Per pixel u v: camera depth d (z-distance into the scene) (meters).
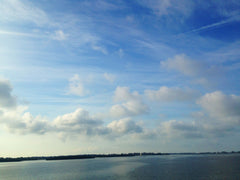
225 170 98.81
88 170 124.56
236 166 119.19
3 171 146.38
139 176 85.31
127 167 138.88
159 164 160.75
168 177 80.19
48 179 89.50
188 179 74.50
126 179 78.62
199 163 156.00
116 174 95.94
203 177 78.06
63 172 117.00
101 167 148.50
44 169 150.75
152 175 87.12
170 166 133.25
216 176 79.81
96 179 81.69
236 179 72.88
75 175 98.94
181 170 103.81
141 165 155.00
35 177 98.50
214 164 139.38
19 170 150.75
